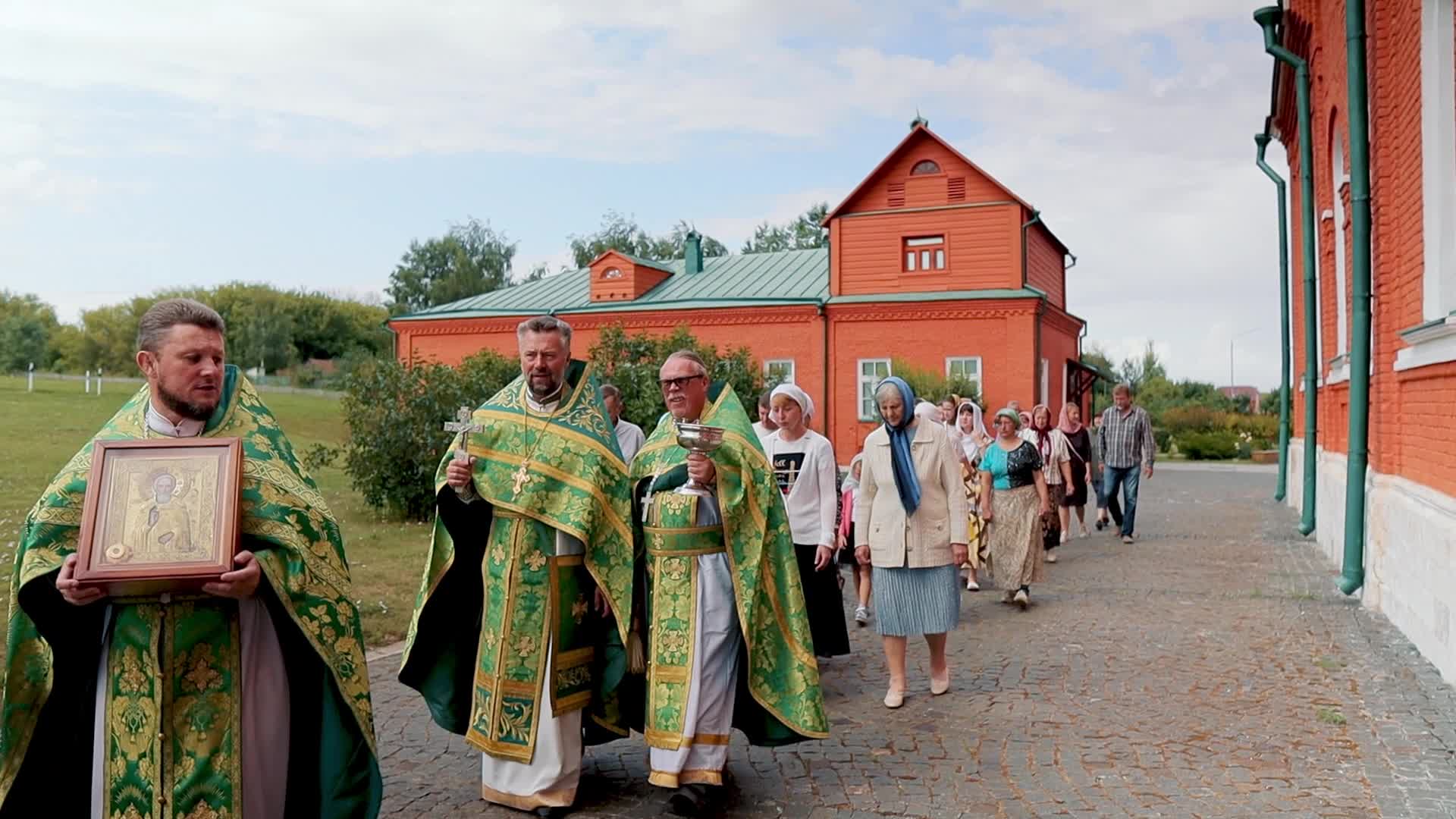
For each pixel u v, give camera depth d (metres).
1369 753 5.53
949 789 5.20
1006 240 28.02
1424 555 7.59
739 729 5.54
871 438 6.96
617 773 5.54
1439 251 7.91
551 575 4.93
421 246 82.06
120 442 3.30
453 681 5.18
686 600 5.05
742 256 34.06
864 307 28.73
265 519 3.43
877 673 7.58
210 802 3.38
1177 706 6.50
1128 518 14.85
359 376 16.00
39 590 3.32
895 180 28.94
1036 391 27.64
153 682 3.34
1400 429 9.08
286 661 3.63
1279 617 9.09
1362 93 9.49
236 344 67.75
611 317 31.03
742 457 5.16
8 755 3.35
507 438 5.05
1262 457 42.50
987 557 10.61
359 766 3.68
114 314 72.38
